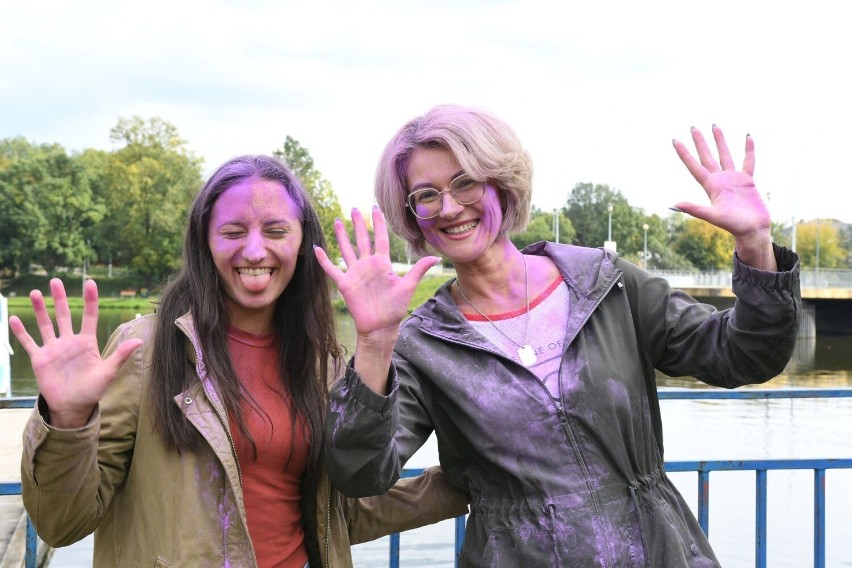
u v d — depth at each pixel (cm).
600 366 211
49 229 7612
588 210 9162
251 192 204
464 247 217
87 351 178
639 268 230
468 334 217
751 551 723
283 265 209
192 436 197
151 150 7819
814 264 9056
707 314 222
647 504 211
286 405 213
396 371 197
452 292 233
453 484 237
